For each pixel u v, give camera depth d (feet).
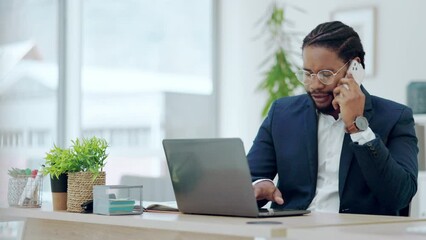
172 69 19.95
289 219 6.50
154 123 19.44
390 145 8.03
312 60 7.95
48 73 17.46
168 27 19.93
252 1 19.67
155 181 16.25
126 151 18.75
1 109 16.48
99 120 18.38
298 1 18.53
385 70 16.92
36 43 17.22
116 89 18.78
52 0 17.56
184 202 7.22
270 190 7.72
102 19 18.63
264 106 18.86
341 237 5.20
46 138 17.34
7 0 16.69
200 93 20.43
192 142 6.99
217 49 20.71
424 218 6.86
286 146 8.45
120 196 7.11
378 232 5.43
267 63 19.17
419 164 14.73
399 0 16.75
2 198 15.42
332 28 7.97
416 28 16.47
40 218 8.44
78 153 7.74
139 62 19.29
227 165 6.72
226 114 20.39
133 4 19.25
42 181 8.37
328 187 8.20
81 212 7.47
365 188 8.01
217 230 5.83
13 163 16.58
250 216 6.67
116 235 7.39
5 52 16.63
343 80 7.57
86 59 18.26
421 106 15.98
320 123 8.35
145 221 6.46
